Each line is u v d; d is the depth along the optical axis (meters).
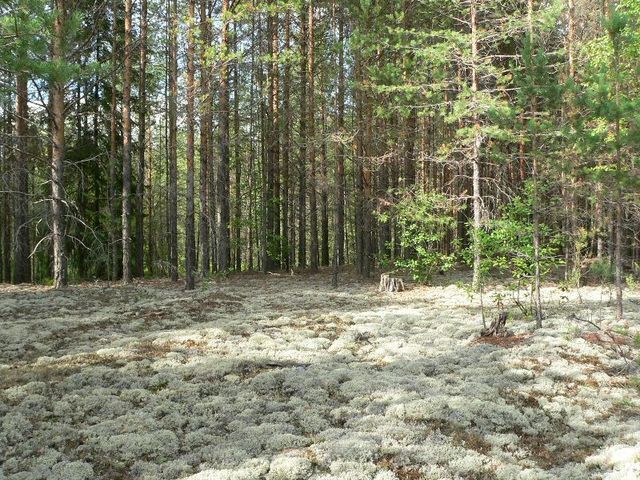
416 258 20.27
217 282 21.52
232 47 20.44
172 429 7.07
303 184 26.09
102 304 14.85
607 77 11.88
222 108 21.25
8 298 15.28
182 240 42.09
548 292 16.55
